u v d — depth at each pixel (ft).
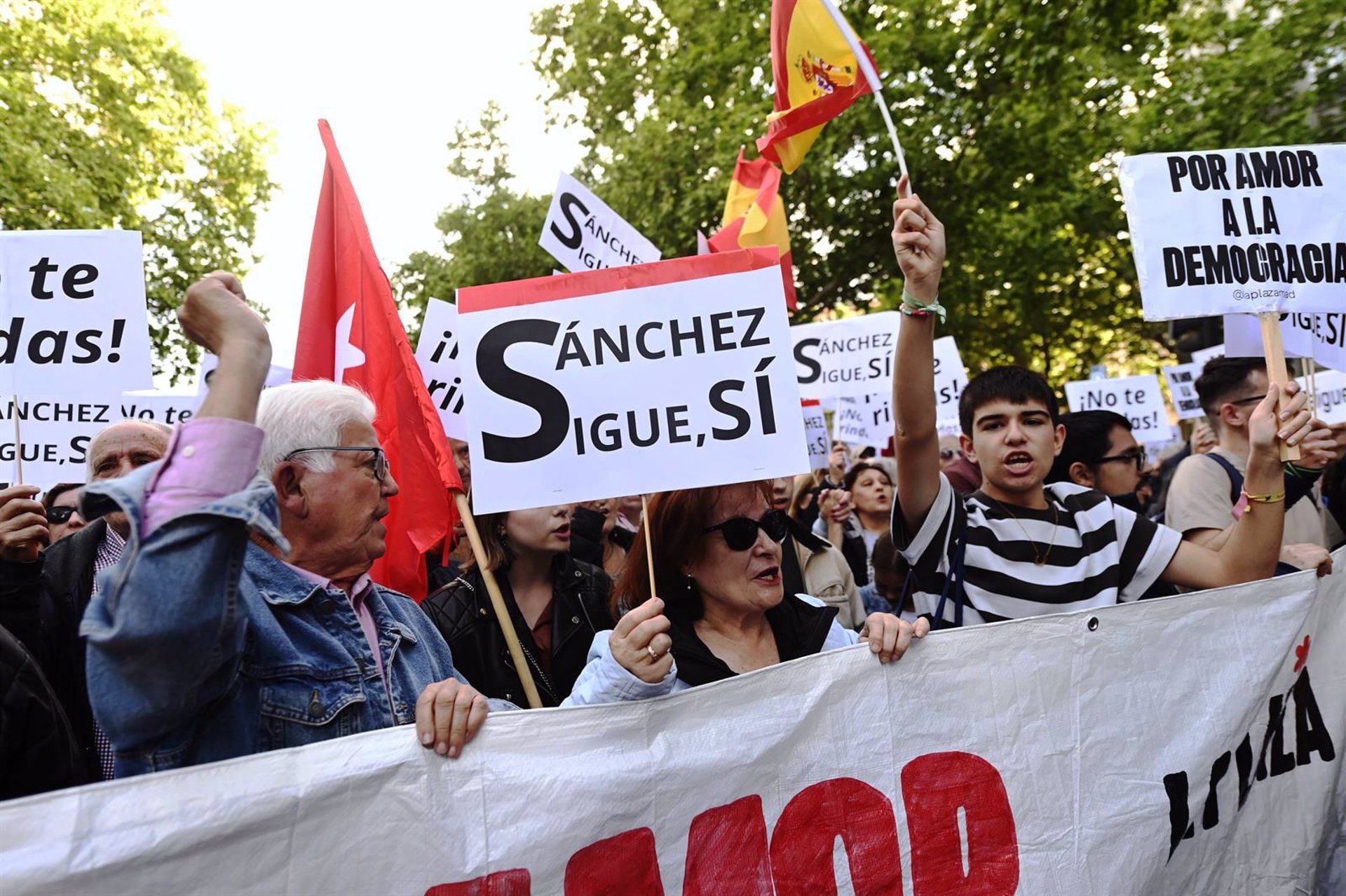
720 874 7.04
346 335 11.41
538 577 11.73
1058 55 50.16
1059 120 51.26
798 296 54.19
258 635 6.37
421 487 11.24
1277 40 48.91
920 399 9.50
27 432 13.67
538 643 11.60
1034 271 53.98
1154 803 8.43
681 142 51.19
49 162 49.80
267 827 5.76
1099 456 17.51
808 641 8.77
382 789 6.11
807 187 50.72
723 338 8.02
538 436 7.93
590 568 12.09
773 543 8.30
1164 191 10.43
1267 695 9.05
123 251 11.21
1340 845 9.71
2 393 10.82
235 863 5.65
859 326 24.23
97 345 11.09
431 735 6.25
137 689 5.22
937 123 49.55
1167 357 66.03
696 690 7.17
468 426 7.96
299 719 6.37
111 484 5.09
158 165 57.82
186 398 16.07
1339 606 9.80
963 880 7.79
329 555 7.10
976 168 51.55
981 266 53.57
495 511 7.87
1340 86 48.60
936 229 9.33
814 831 7.39
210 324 5.58
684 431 7.93
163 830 5.48
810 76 11.98
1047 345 62.80
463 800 6.31
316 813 5.90
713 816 7.06
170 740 5.85
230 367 5.42
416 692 7.21
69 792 5.31
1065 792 8.16
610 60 56.44
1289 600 9.24
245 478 5.26
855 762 7.58
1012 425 10.07
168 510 5.08
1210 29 50.08
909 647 7.90
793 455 7.89
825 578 16.35
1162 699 8.61
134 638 5.00
